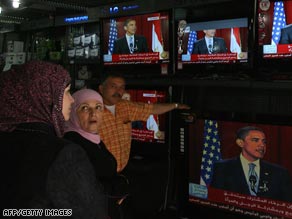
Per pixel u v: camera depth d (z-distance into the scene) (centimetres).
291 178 203
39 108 97
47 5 309
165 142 286
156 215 276
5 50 432
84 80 356
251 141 216
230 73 242
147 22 278
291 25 206
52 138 95
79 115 181
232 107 249
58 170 90
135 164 291
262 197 215
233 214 229
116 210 174
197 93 267
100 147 187
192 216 248
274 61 215
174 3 261
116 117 246
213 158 233
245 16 229
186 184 248
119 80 243
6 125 97
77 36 345
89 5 308
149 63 283
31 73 98
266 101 233
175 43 266
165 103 261
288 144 202
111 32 301
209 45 248
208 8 267
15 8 321
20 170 88
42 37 391
